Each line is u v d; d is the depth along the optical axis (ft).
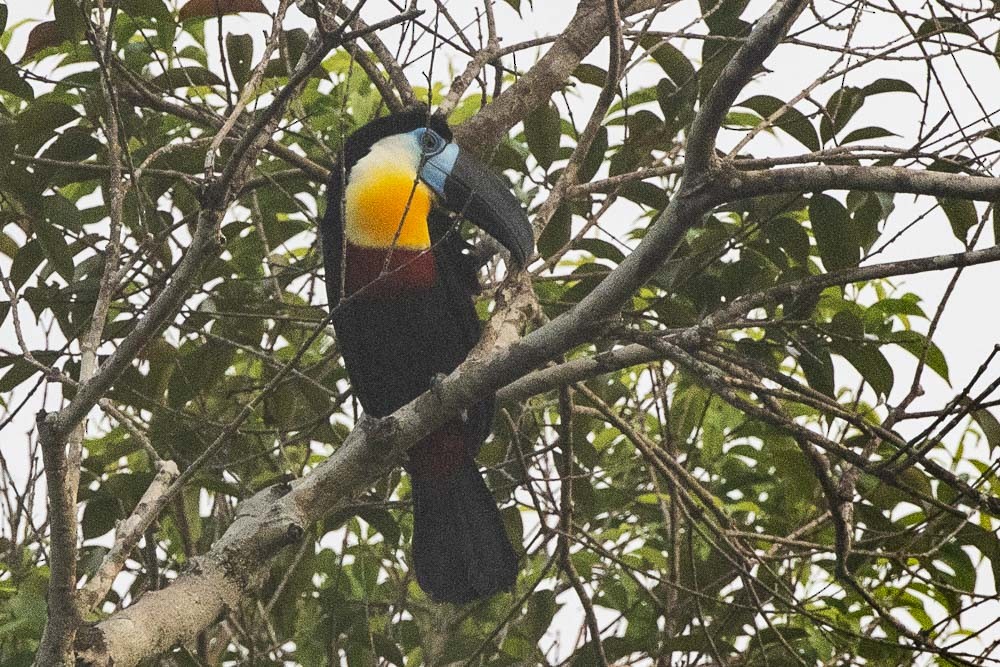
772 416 23.75
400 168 30.83
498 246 31.48
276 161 34.04
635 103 33.91
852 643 31.37
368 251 30.48
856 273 24.45
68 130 29.86
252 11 29.63
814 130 29.55
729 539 29.48
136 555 32.09
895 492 30.45
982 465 30.32
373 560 34.22
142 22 31.50
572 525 30.68
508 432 34.45
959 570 29.71
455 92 28.58
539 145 31.60
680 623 32.32
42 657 20.84
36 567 30.94
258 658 30.50
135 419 33.09
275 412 33.99
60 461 20.44
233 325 33.24
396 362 31.45
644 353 28.25
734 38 28.96
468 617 34.40
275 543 25.09
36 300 29.66
